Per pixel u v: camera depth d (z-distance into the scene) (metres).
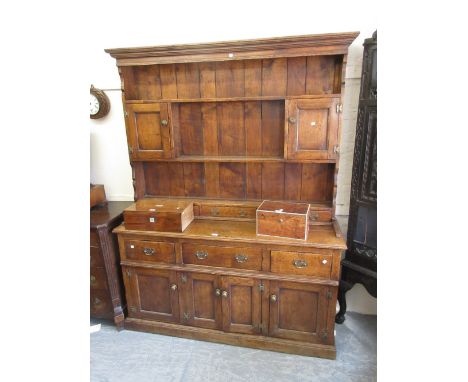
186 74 1.92
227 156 1.98
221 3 1.88
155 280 1.96
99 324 2.13
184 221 1.88
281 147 1.92
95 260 1.97
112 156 2.28
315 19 1.81
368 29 1.77
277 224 1.73
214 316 1.92
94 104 2.13
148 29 2.00
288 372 1.71
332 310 1.73
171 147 1.91
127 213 1.88
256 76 1.84
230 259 1.80
